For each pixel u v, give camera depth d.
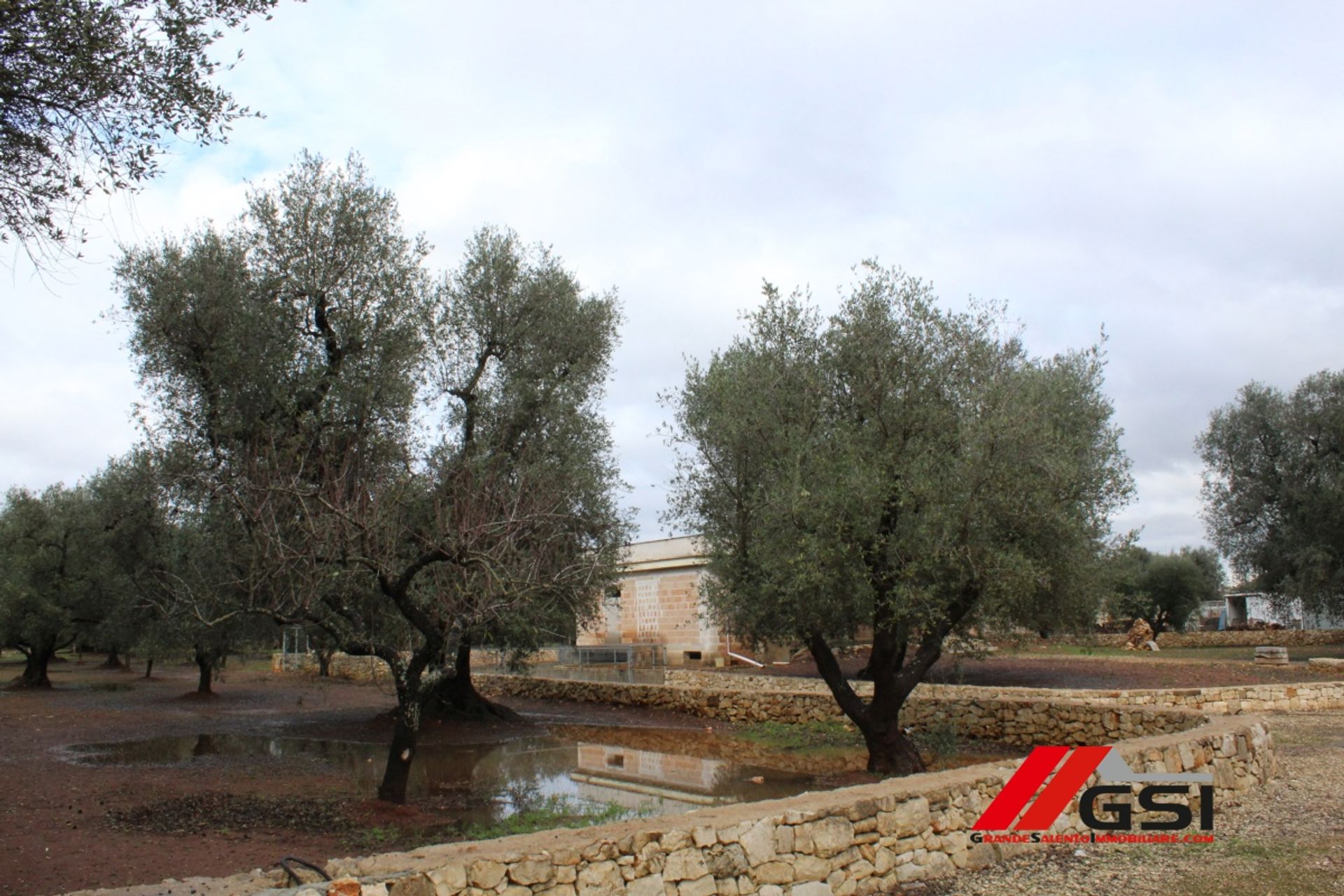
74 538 29.11
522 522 11.32
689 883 5.41
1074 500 11.63
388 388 14.13
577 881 5.09
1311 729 14.02
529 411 17.95
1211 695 17.00
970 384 11.57
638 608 33.88
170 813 10.08
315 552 10.56
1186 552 55.00
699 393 13.02
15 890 6.88
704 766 13.88
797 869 5.82
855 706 12.54
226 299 13.74
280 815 10.01
